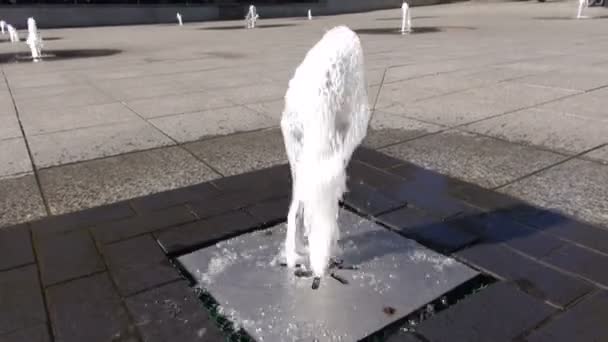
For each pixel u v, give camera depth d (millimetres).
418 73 10445
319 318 2668
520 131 5965
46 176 4930
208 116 7270
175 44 20109
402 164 4996
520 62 11523
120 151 5695
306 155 2830
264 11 45000
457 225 3664
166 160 5336
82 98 8961
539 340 2424
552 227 3580
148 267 3195
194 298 2857
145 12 40156
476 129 6125
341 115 2771
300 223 3170
